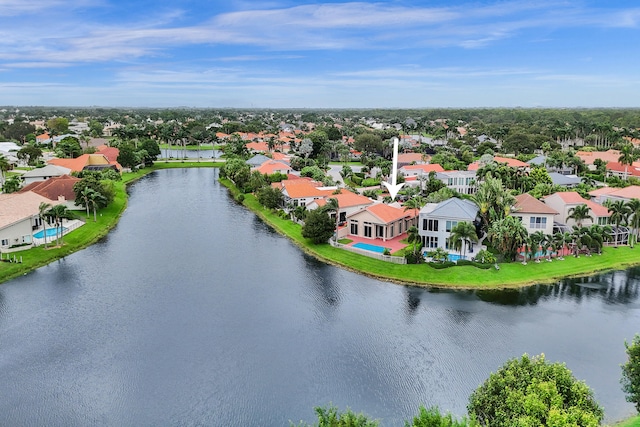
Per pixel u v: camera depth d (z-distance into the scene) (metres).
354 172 195.50
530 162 185.88
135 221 122.75
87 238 104.06
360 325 64.12
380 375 52.59
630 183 140.88
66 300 72.19
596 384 50.41
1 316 66.44
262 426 44.72
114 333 61.88
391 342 59.59
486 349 57.72
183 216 128.88
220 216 129.38
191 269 86.38
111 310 68.81
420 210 96.50
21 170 179.88
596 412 35.78
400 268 83.38
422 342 59.53
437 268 82.19
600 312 67.94
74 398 48.69
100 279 81.12
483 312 67.94
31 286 77.62
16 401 48.12
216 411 46.81
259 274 83.81
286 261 91.06
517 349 57.62
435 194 119.88
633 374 41.16
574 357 55.75
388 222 100.06
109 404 47.78
